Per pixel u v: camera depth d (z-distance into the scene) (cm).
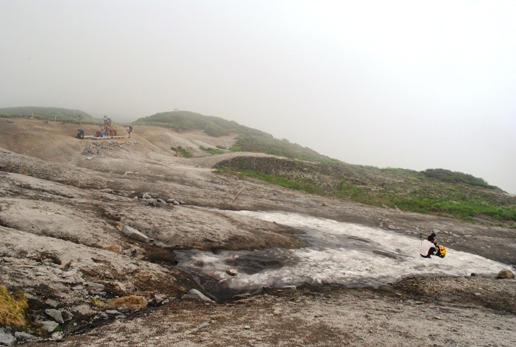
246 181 2691
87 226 965
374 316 708
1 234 711
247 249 1127
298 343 517
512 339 635
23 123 2914
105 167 2222
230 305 713
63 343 462
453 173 3950
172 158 3297
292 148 6066
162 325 557
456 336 617
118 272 729
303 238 1395
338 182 3012
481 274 1230
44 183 1402
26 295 541
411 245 1554
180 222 1216
